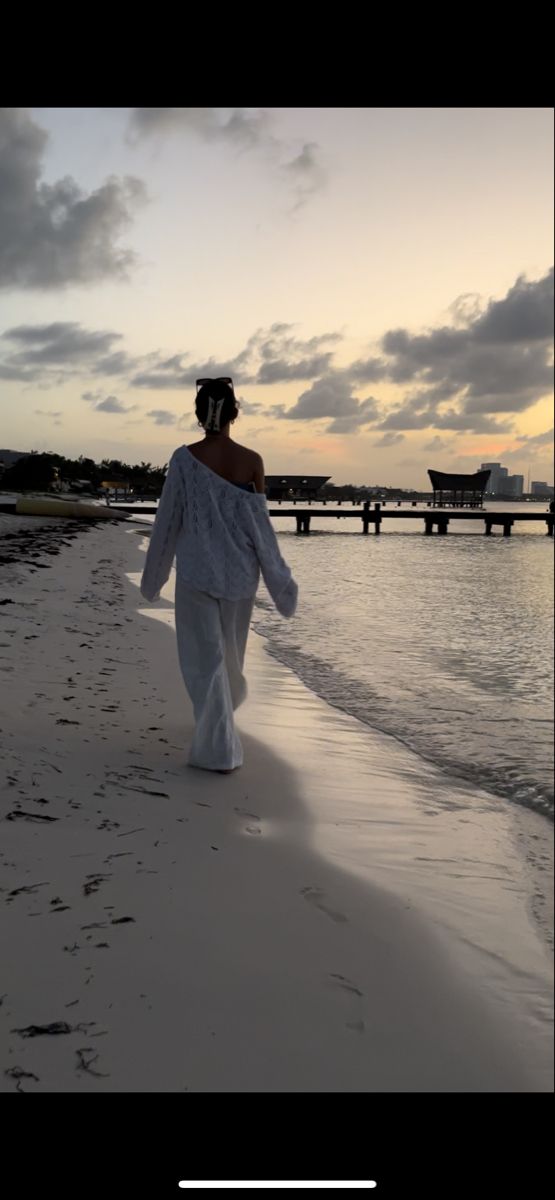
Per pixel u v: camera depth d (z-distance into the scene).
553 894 2.75
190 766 3.70
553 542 47.34
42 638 6.43
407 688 6.23
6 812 2.81
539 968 2.22
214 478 3.67
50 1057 1.62
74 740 3.85
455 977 2.11
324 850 2.90
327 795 3.57
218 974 1.96
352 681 6.42
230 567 3.68
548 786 3.97
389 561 26.80
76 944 2.02
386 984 2.02
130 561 14.84
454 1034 1.85
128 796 3.16
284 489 132.00
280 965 2.04
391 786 3.83
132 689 5.10
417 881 2.75
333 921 2.33
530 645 8.55
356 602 12.77
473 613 11.52
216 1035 1.73
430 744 4.69
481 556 31.25
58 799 3.02
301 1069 1.67
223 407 3.73
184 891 2.38
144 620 8.11
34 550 14.55
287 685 6.08
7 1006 1.75
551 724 5.19
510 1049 1.82
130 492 110.50
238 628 3.89
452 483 126.44
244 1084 1.61
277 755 4.13
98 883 2.36
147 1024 1.74
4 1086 1.54
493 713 5.48
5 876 2.34
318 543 42.34
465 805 3.68
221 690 3.71
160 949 2.04
